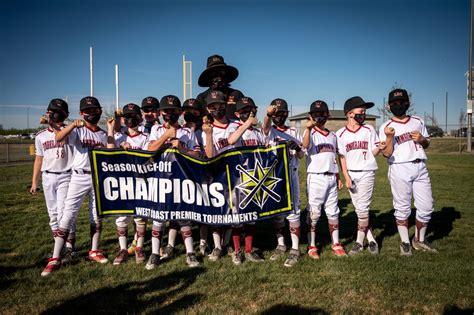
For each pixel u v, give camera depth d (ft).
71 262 17.53
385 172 56.34
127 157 16.94
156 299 13.39
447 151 97.25
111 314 12.42
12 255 18.79
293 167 18.17
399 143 18.69
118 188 17.07
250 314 12.30
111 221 26.23
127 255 18.22
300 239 21.67
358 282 14.75
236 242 17.52
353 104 18.66
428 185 18.75
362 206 18.65
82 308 12.80
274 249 19.74
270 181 16.87
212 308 12.66
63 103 16.52
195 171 16.69
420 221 19.03
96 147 17.08
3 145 127.75
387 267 16.34
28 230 23.79
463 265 16.43
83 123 15.65
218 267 16.78
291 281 14.97
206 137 16.40
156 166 16.85
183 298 13.43
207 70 22.88
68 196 16.87
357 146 18.63
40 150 17.88
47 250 19.40
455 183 42.98
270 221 25.81
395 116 19.21
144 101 21.65
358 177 18.56
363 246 19.65
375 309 12.65
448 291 13.79
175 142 16.72
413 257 17.78
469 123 93.30
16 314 12.39
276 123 18.86
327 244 20.30
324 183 17.99
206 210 16.74
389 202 32.48
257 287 14.43
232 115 21.72
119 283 14.83
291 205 16.92
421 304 12.94
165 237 22.44
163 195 16.78
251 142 18.19
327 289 14.21
